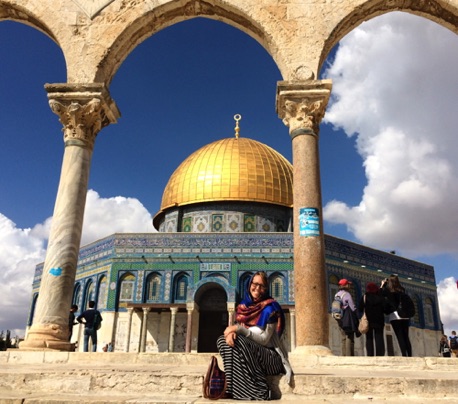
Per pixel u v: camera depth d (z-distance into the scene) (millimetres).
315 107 10727
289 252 27375
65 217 10172
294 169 10445
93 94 11109
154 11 12039
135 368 6578
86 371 5883
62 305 9539
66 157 10844
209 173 32875
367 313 9617
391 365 7176
